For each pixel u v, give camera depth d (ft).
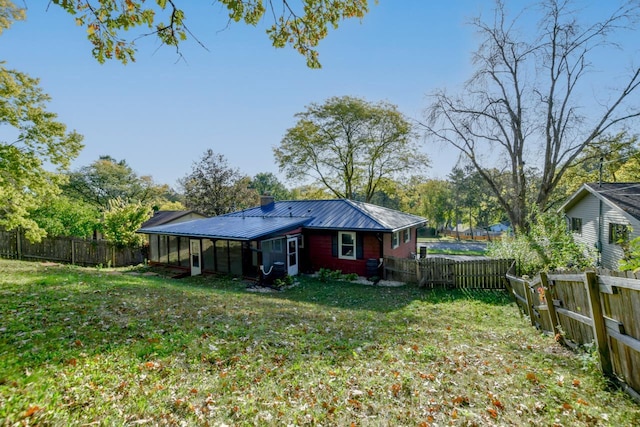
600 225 55.26
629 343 11.49
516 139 69.77
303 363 15.20
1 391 10.42
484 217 170.71
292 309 27.55
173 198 181.47
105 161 123.44
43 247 65.41
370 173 103.09
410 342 19.42
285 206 68.95
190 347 15.93
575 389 12.61
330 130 96.43
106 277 36.06
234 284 45.47
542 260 42.04
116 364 13.42
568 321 18.08
